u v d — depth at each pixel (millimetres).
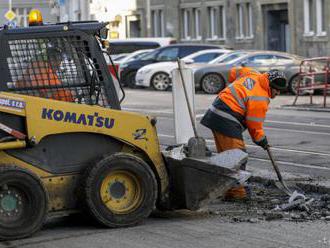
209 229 15688
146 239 14906
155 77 60250
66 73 15977
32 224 15062
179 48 63125
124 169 15852
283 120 36188
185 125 22422
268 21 81250
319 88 43781
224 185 16484
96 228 15945
